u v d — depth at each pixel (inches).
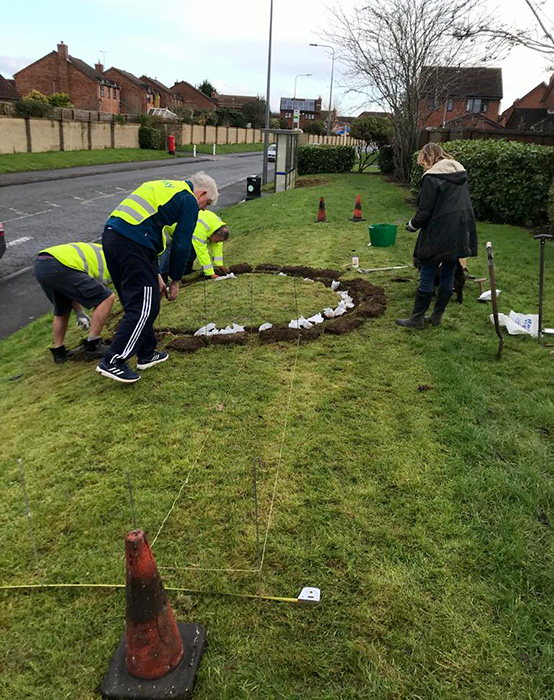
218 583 91.5
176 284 175.2
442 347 182.1
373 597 87.5
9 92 1800.0
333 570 93.3
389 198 578.6
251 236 413.4
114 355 160.4
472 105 1727.4
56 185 840.3
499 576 90.6
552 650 77.9
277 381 163.8
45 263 187.6
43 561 99.8
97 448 134.8
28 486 122.3
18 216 573.6
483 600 86.4
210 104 3528.5
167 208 158.2
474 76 766.5
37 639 84.2
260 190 776.9
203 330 209.8
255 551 98.0
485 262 292.4
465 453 123.6
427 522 103.0
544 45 439.2
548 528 101.2
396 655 78.3
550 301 229.8
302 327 207.5
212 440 134.2
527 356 173.6
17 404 173.0
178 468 124.2
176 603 88.3
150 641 73.4
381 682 74.4
